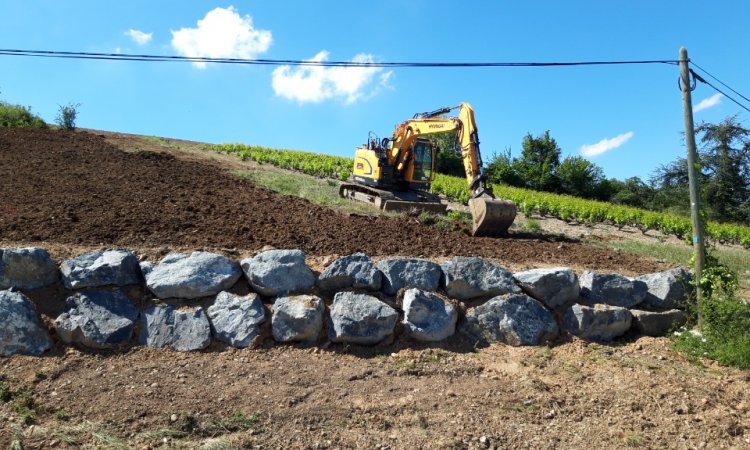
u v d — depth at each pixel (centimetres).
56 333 556
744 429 499
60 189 1066
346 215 1191
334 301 632
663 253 1253
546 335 677
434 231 1123
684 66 755
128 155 1855
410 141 1541
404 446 443
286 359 574
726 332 683
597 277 745
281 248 802
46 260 596
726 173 4112
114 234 768
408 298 645
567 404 530
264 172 2067
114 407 466
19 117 2530
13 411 453
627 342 705
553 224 1928
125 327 568
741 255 1521
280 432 452
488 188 1210
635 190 4781
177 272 614
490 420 491
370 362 589
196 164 1955
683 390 566
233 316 598
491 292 696
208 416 464
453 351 632
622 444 466
